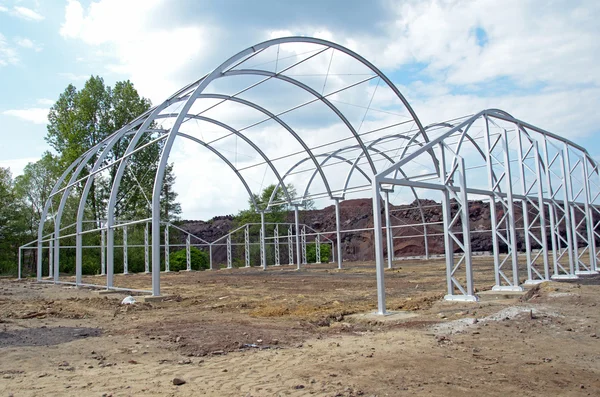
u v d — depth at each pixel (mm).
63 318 11812
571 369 6059
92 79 44281
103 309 13719
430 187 12406
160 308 13656
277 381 5648
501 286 14367
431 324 9484
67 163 42469
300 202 32375
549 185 18578
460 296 12438
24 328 10133
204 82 15898
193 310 13055
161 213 52375
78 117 42750
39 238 27094
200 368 6363
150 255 45125
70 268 42969
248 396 5082
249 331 9242
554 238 18484
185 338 8562
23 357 7121
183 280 26031
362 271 28578
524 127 17719
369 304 13148
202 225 71312
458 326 9141
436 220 57250
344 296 15414
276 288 19078
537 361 6465
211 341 8234
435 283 18812
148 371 6227
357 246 62562
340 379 5684
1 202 42281
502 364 6320
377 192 11133
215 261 64312
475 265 28719
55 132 44844
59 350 7660
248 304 13984
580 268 23078
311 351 7328
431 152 25312
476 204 57031
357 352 7145
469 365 6273
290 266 38781
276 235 41781
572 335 8266
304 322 10570
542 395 5020
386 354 6938
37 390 5340
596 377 5691
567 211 19156
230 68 16656
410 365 6285
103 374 6078
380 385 5410
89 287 21953
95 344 8164
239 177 32719
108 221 18703
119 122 44906
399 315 10688
